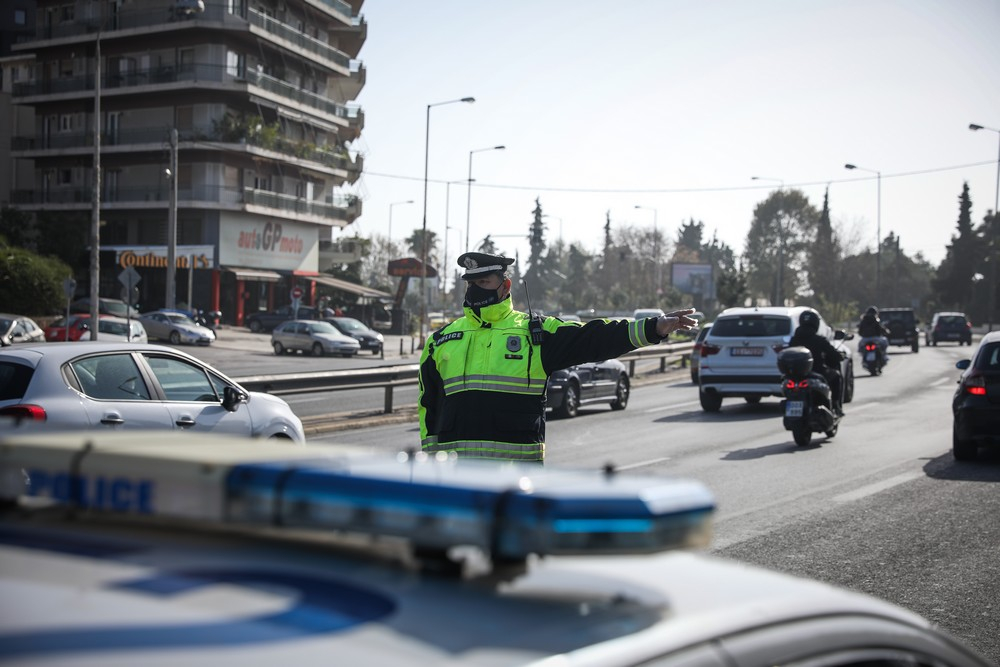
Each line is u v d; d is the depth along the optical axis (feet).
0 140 228.02
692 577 5.33
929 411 61.82
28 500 5.60
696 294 344.08
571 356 15.64
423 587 4.44
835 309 298.76
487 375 15.58
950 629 18.52
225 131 196.44
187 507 4.93
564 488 4.35
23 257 156.97
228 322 205.46
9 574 4.42
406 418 56.70
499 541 4.21
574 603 4.48
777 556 23.76
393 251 414.00
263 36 200.23
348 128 243.19
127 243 208.03
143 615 3.92
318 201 230.07
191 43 198.08
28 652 3.50
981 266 410.31
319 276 236.22
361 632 3.90
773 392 60.44
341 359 136.15
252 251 210.38
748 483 34.27
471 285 15.94
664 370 106.11
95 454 5.24
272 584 4.37
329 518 4.56
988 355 39.55
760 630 4.82
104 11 202.69
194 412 26.78
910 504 30.35
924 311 440.04
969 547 24.73
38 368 23.95
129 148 200.54
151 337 155.53
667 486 4.51
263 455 5.33
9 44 258.57
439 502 4.32
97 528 5.18
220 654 3.58
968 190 426.51
